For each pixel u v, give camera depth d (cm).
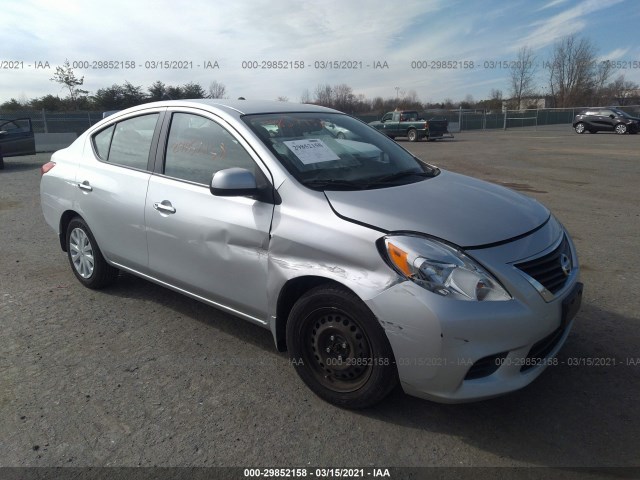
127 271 426
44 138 2194
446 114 3941
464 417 289
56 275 516
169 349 367
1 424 283
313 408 298
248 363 348
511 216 298
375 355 271
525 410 295
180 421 287
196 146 361
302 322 297
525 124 4269
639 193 966
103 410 296
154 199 373
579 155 1691
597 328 389
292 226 295
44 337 384
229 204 328
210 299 355
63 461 256
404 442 269
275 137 338
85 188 435
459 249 261
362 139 390
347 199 293
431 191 321
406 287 254
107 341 379
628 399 303
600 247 604
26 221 754
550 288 276
